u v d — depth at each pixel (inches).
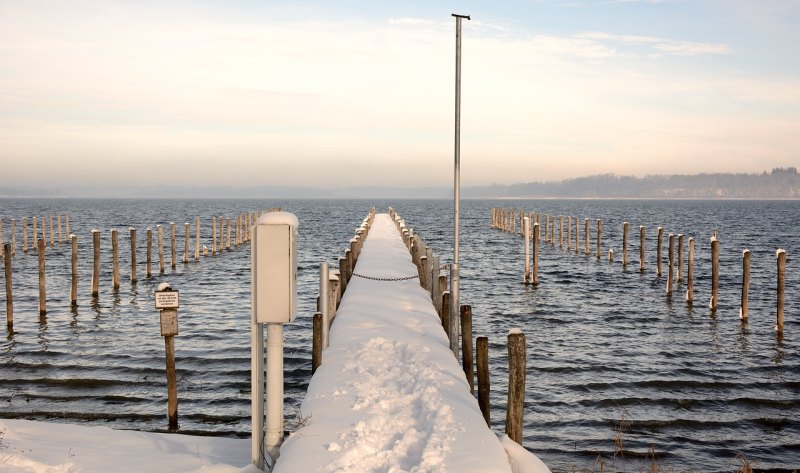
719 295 1179.9
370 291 714.2
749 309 1040.2
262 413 301.6
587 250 1788.9
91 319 891.4
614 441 462.3
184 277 1353.3
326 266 454.3
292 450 277.9
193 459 312.8
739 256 1841.8
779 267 840.3
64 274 1373.0
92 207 7037.4
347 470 255.8
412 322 546.0
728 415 525.7
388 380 380.8
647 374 645.9
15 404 512.4
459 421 305.0
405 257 1088.2
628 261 1715.1
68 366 628.4
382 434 296.5
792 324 923.4
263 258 288.0
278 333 293.7
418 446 283.6
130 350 701.9
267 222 287.0
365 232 1411.2
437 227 3319.4
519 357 345.7
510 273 1460.4
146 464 305.0
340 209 6663.4
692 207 7780.5
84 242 2220.7
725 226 3417.8
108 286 1203.9
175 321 457.4
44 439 333.4
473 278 1380.4
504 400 558.6
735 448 458.3
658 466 408.8
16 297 1070.4
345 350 448.1
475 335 830.5
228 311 965.2
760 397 573.3
